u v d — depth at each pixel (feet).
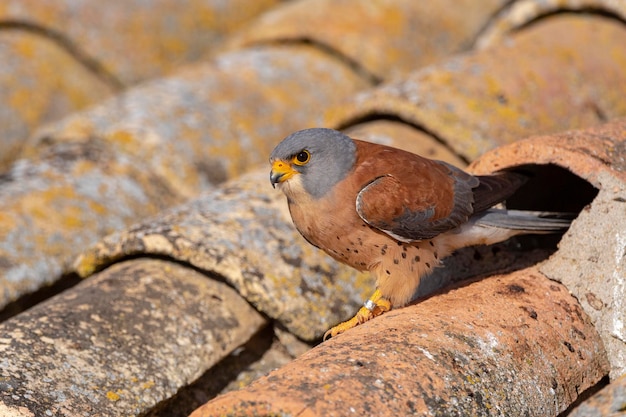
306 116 43.19
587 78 36.65
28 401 22.81
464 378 21.40
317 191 26.78
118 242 29.86
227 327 27.53
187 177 38.63
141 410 24.08
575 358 23.58
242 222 29.99
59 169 37.29
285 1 55.83
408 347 21.81
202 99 42.09
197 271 29.07
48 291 33.50
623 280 23.91
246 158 40.34
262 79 44.37
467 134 33.37
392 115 35.63
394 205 26.09
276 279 28.27
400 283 26.96
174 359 25.81
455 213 26.50
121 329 26.18
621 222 23.93
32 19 49.29
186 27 52.16
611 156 25.18
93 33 49.75
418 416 19.98
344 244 27.17
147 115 40.45
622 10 40.75
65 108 47.39
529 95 35.06
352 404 19.56
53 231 33.96
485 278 26.43
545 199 30.35
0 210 34.30
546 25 41.27
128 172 37.96
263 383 20.24
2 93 46.21
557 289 25.13
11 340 24.93
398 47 46.50
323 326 28.07
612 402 18.78
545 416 22.15
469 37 48.21
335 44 46.26
